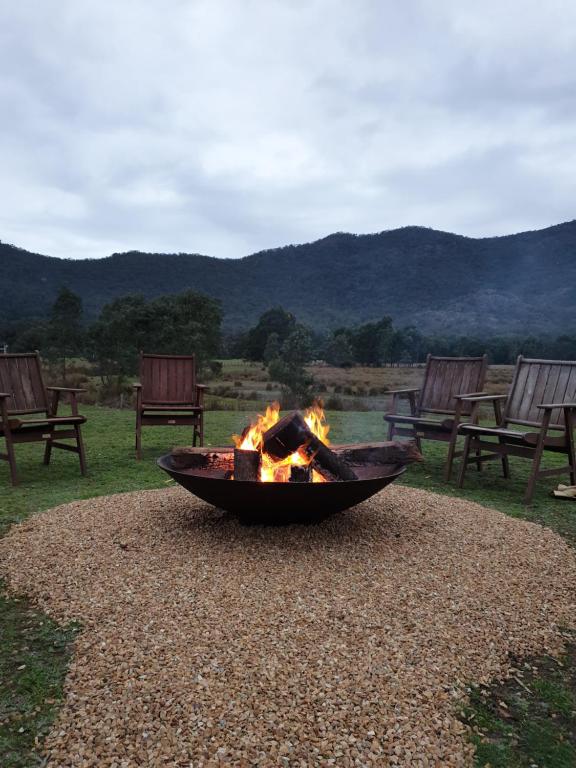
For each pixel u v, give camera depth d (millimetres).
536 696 2172
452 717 1986
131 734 1845
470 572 3129
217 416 11336
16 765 1752
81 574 3066
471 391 6105
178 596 2764
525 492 5254
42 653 2387
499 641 2502
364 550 3367
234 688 2049
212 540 3492
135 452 7031
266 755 1753
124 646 2352
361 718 1917
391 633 2455
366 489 3451
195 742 1798
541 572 3211
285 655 2262
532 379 5547
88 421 9922
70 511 4160
